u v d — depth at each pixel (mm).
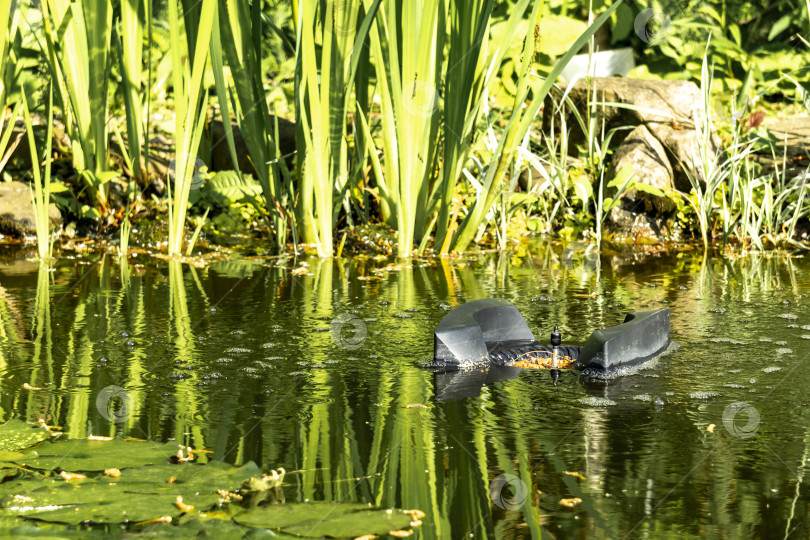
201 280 7395
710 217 9406
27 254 8594
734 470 3566
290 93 14688
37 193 8305
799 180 9414
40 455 3686
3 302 6566
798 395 4426
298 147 8758
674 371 4840
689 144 10133
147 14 9672
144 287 7109
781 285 6980
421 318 6074
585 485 3447
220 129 11219
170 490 3340
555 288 7008
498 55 8070
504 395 4500
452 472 3572
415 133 8227
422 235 8984
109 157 10266
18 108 8961
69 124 9742
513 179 9562
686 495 3354
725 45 15344
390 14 7848
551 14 16516
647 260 8242
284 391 4586
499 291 6906
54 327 5871
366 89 9484
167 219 9641
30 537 2975
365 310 6305
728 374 4773
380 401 4426
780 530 3074
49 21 9648
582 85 11242
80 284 7223
